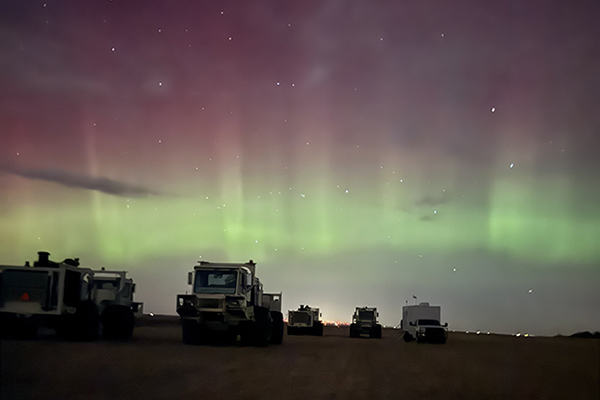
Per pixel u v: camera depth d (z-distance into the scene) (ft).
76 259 61.46
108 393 28.55
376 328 138.41
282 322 78.23
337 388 35.27
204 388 32.42
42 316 54.95
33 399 25.86
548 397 33.65
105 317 63.36
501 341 130.52
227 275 66.08
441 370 48.80
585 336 174.50
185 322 66.03
